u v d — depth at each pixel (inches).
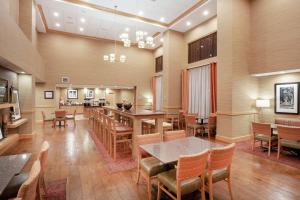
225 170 88.7
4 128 169.3
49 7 256.5
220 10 225.1
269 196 97.1
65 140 220.5
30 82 232.1
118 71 420.8
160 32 352.8
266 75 223.0
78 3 249.0
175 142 108.0
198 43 316.2
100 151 176.7
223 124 222.2
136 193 100.7
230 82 212.8
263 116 228.5
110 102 590.2
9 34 142.2
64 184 110.3
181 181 76.8
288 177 119.8
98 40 400.8
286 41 188.7
